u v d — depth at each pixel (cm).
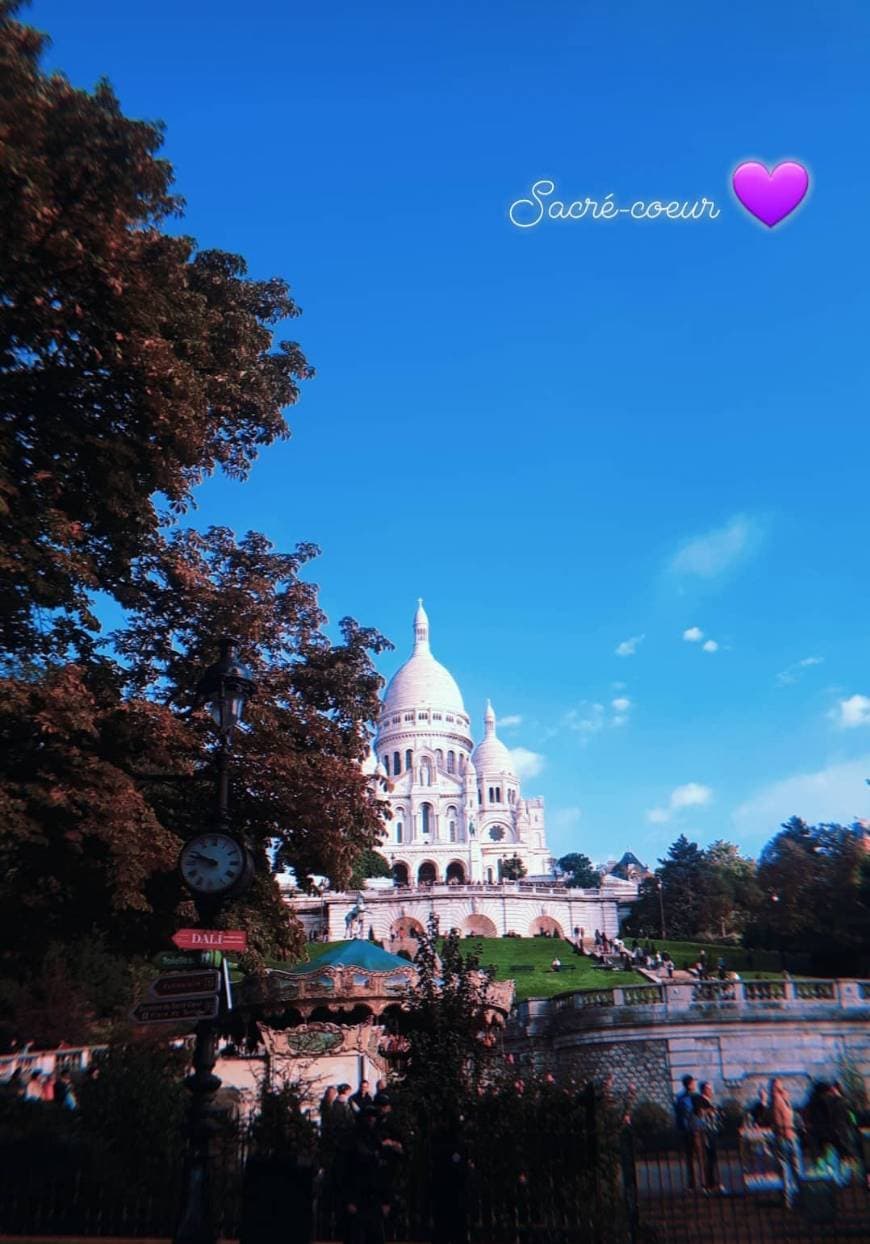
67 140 1927
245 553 2852
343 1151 1431
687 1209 1806
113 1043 2014
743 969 8862
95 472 2114
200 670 2469
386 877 13925
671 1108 3797
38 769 1950
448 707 19038
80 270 1980
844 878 9112
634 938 11100
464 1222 1402
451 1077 1805
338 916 11656
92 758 1978
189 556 2650
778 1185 1895
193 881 1405
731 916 12388
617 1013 3994
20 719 1923
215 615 2512
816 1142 1900
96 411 2145
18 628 2200
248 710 2384
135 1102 1809
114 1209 1603
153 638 2564
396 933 11706
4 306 1931
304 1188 1314
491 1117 1609
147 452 2175
